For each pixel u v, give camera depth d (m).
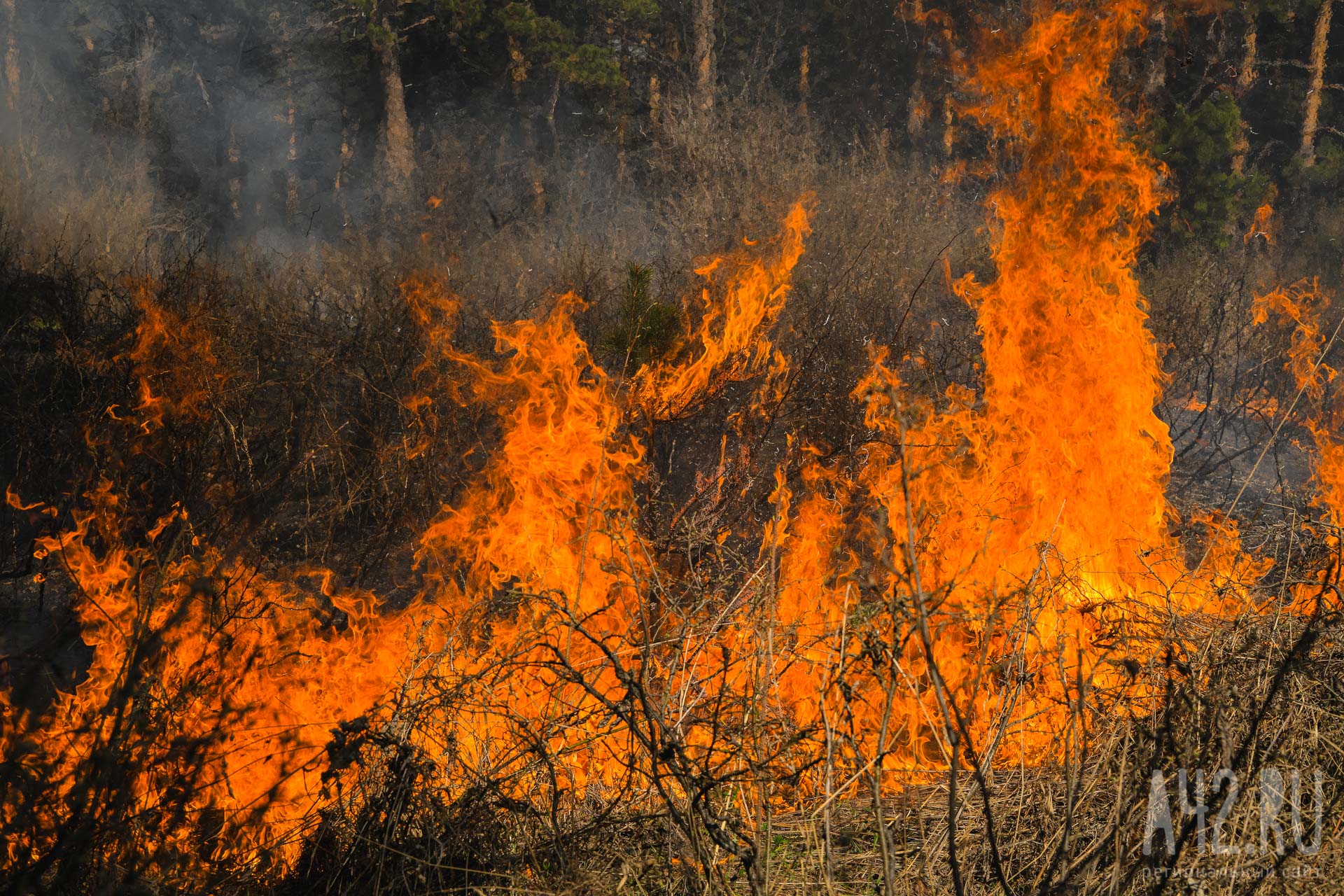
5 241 24.61
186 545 15.42
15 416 17.17
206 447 17.05
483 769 9.44
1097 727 9.30
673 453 17.61
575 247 36.00
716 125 46.38
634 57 79.94
